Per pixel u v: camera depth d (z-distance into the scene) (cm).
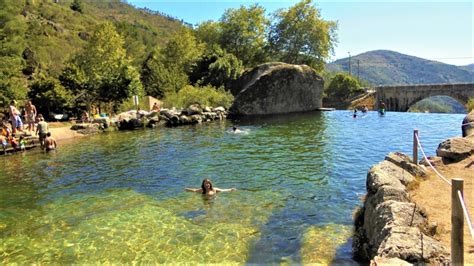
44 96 3116
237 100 3975
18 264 760
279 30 6538
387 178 925
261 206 1065
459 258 502
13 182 1451
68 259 773
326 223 927
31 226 970
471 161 1214
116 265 738
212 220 964
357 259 735
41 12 8738
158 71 4394
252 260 743
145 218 993
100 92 3497
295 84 4181
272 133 2534
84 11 11444
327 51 6450
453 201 507
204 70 4962
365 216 879
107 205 1120
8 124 2617
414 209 734
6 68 3098
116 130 2931
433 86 5000
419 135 2306
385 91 5638
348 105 6225
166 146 2134
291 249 787
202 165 1625
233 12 6431
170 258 759
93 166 1686
